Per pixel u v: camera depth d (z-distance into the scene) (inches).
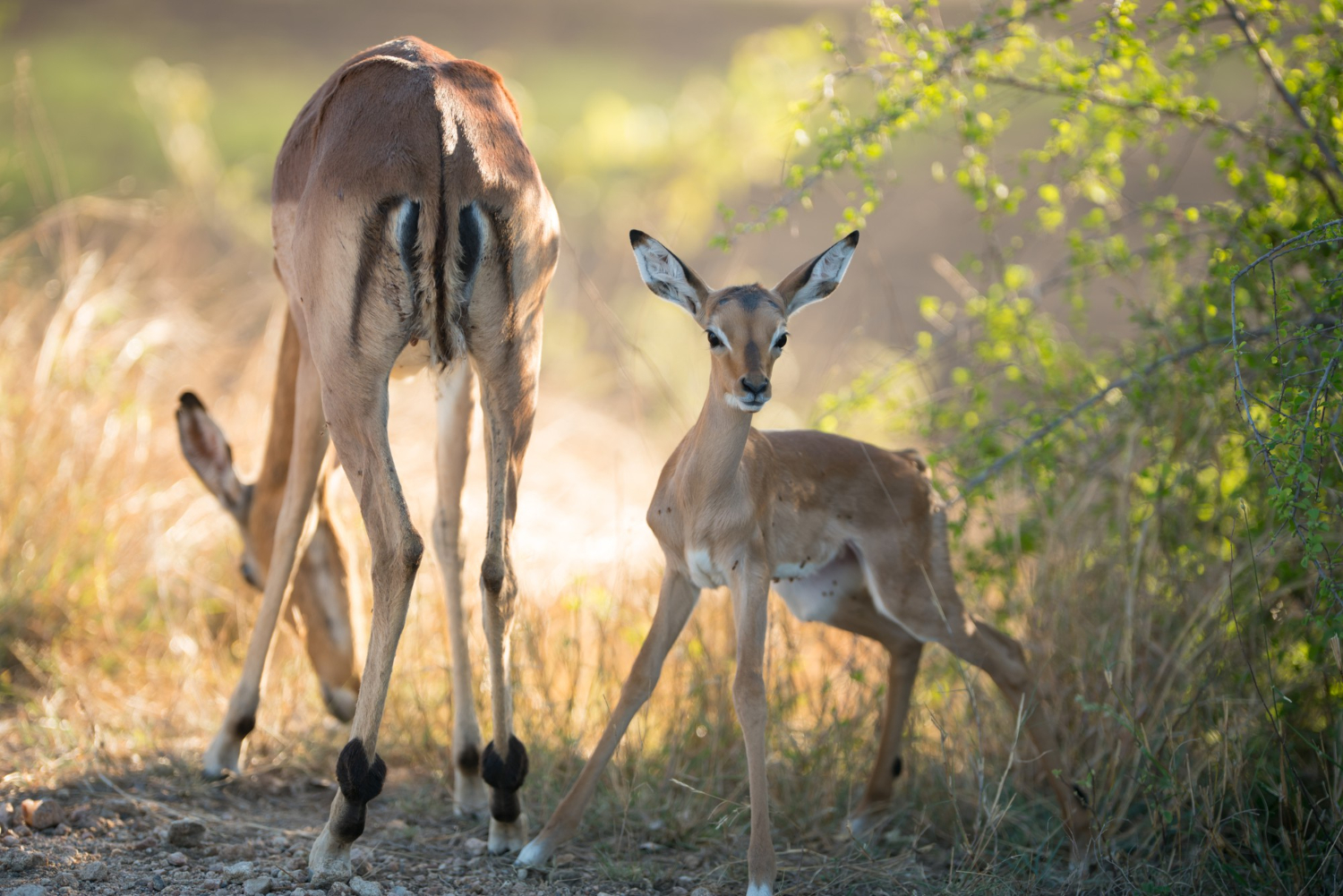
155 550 461.7
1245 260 390.0
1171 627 384.5
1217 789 336.5
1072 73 403.2
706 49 1465.3
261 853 310.0
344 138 298.8
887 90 403.2
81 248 685.3
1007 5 412.8
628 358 775.1
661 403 730.2
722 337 307.9
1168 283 446.9
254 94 1222.9
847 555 362.6
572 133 977.5
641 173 973.8
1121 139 437.1
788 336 314.3
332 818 294.8
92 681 419.2
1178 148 1019.9
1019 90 428.5
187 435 391.5
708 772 365.7
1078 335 515.2
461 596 354.6
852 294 887.1
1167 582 388.2
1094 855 331.6
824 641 414.6
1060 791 338.0
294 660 429.7
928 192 1058.7
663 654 326.6
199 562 488.7
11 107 1096.2
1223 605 359.9
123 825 320.5
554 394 740.0
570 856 326.0
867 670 401.4
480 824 346.6
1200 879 312.5
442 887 299.9
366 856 310.7
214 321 637.3
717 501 312.8
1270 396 335.6
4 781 339.0
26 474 460.8
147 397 525.7
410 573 291.9
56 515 457.1
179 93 860.0
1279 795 326.6
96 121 1085.1
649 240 325.7
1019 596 411.2
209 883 287.7
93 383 485.7
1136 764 337.4
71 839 309.0
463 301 295.4
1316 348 352.5
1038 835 350.9
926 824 355.9
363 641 390.3
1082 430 415.8
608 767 360.8
